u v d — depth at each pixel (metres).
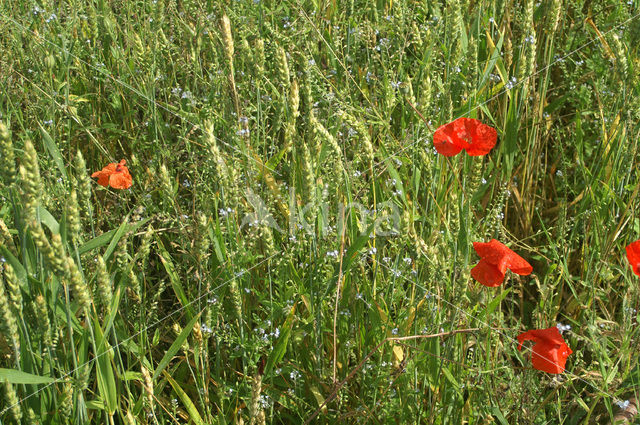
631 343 2.53
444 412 2.34
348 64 3.64
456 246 2.24
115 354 2.16
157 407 2.30
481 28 3.71
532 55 3.09
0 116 2.85
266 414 2.41
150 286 2.68
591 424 2.50
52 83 3.31
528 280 3.27
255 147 2.80
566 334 2.80
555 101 3.70
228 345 2.49
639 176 3.05
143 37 3.57
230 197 2.31
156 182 2.88
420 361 2.28
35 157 1.50
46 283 1.86
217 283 2.38
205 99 3.08
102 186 2.66
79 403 1.88
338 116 2.85
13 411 1.71
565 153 3.73
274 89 2.81
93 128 3.23
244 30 3.35
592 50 3.92
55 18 3.71
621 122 3.06
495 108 3.66
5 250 1.81
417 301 2.37
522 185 3.40
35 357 1.90
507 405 2.34
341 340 2.45
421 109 2.65
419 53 3.68
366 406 2.30
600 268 2.86
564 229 2.88
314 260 2.28
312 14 3.64
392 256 2.74
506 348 2.45
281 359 2.38
